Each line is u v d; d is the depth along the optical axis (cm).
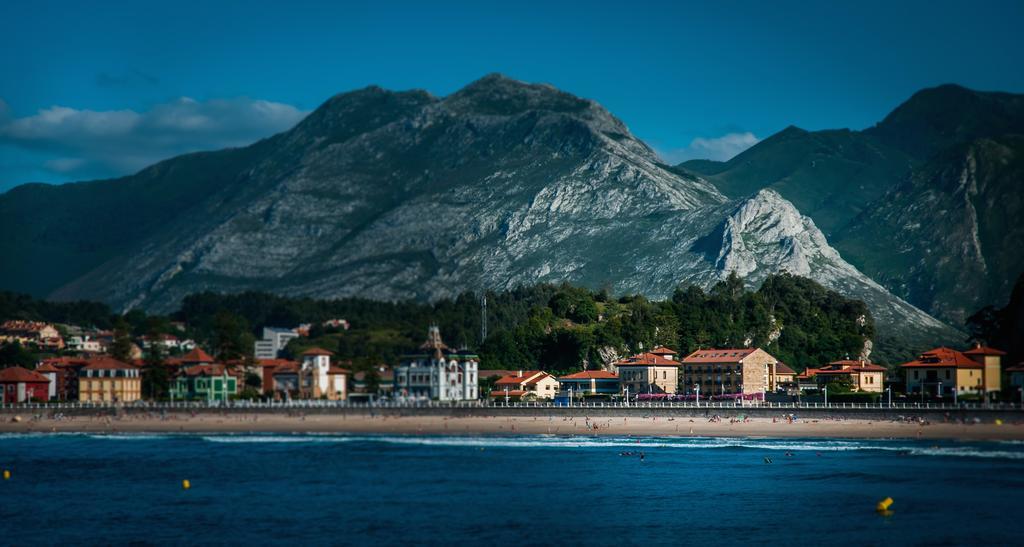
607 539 13125
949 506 14600
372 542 13150
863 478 16850
